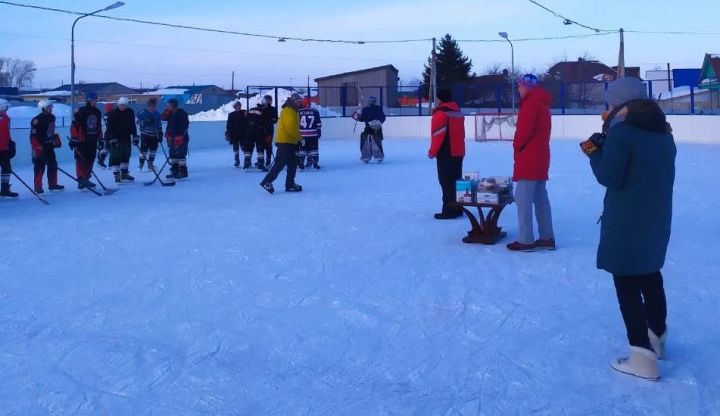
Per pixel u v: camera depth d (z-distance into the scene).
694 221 8.32
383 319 4.94
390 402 3.63
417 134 28.19
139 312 5.20
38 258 6.96
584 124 25.61
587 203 9.97
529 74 6.67
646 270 3.75
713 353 4.17
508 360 4.15
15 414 3.55
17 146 17.12
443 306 5.21
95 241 7.75
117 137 13.25
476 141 25.47
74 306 5.36
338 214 9.35
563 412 3.48
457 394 3.71
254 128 15.47
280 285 5.86
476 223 7.35
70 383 3.92
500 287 5.67
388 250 7.09
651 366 3.81
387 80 44.16
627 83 3.85
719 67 33.84
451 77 57.28
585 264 6.34
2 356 4.34
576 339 4.46
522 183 6.79
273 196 11.27
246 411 3.56
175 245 7.48
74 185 13.15
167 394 3.77
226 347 4.45
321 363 4.17
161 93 60.38
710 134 22.77
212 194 11.59
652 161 3.71
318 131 15.48
